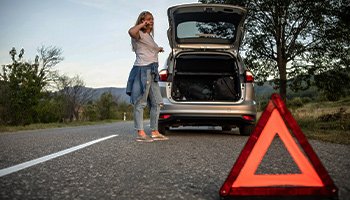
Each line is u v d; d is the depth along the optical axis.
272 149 4.39
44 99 25.53
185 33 7.26
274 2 15.48
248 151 2.08
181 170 3.11
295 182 2.08
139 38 5.82
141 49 5.86
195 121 6.75
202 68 8.13
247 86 6.80
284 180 2.08
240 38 7.28
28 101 19.47
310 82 17.00
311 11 15.17
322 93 17.94
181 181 2.64
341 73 16.44
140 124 6.02
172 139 6.30
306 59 16.48
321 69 16.42
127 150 4.60
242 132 7.25
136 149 4.71
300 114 13.35
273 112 2.11
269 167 3.17
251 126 7.06
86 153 4.27
